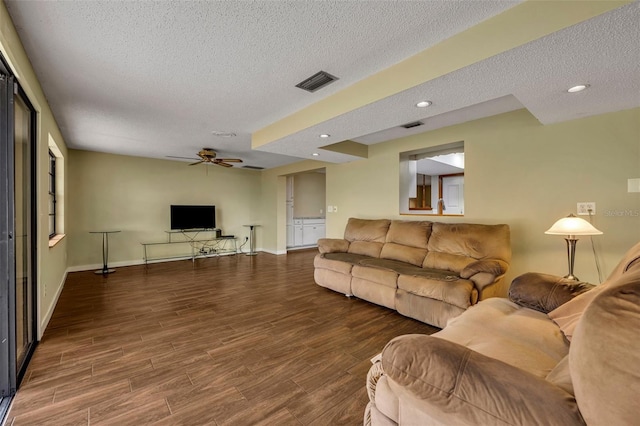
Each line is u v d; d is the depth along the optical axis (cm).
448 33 183
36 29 173
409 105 244
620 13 130
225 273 507
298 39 188
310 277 480
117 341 244
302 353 227
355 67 225
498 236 298
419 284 286
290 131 331
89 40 186
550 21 146
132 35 181
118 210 556
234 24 172
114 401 167
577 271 275
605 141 259
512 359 122
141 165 583
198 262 610
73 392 175
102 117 334
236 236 729
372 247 406
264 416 156
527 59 170
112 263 550
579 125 272
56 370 199
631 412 61
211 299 362
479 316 168
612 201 256
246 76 238
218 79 243
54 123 337
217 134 411
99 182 535
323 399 171
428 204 805
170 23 170
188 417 155
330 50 201
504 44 162
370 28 177
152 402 167
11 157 177
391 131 395
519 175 311
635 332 63
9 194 176
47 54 201
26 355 212
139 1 151
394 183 438
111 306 332
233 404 166
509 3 157
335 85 257
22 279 210
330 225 549
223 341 246
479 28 173
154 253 603
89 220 525
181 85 253
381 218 457
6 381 171
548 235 292
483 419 79
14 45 168
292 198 794
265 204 763
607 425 64
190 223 627
